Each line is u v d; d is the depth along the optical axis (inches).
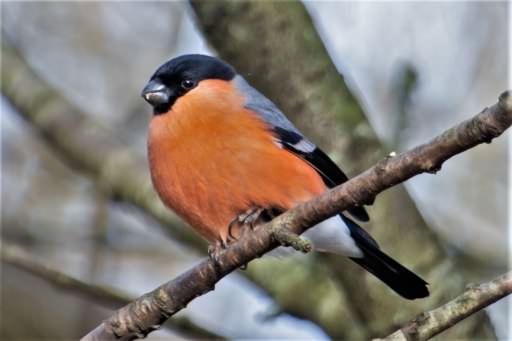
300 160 344.8
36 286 553.0
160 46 573.6
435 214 552.7
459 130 233.0
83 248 525.3
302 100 407.5
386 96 536.4
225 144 336.5
